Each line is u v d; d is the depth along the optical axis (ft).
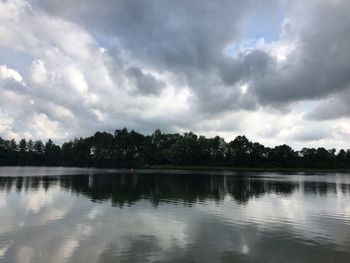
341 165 590.55
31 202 117.19
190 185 199.52
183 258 56.34
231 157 623.36
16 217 89.15
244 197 139.85
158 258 56.18
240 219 89.66
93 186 184.55
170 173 373.81
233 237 70.23
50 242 65.10
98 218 89.04
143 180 241.35
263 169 555.28
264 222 86.07
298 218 92.12
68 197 132.46
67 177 267.59
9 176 275.39
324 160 600.80
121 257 56.59
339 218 92.48
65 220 85.87
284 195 149.69
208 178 277.03
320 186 202.08
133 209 104.32
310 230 77.30
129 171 426.51
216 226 80.48
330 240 68.44
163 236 70.33
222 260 55.57
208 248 62.13
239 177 301.63
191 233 73.36
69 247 61.98
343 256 58.18
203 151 621.72
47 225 79.87
